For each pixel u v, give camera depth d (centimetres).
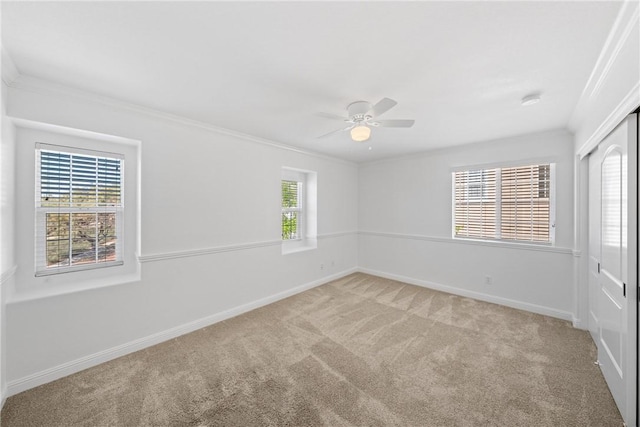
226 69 177
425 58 163
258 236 355
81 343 218
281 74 183
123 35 142
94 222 248
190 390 192
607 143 196
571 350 241
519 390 190
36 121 195
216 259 309
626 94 144
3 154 178
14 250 205
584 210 281
